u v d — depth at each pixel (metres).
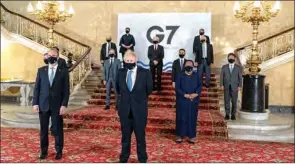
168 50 12.05
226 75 7.62
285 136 6.75
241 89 8.52
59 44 12.69
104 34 12.88
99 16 12.91
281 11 11.47
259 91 7.86
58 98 4.92
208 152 5.58
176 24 12.02
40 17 8.59
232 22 12.02
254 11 7.70
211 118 7.58
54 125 4.95
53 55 4.84
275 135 6.74
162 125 7.24
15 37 11.18
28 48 11.55
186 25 11.95
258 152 5.62
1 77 11.76
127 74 4.69
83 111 8.22
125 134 4.77
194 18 11.91
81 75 10.62
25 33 12.02
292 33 10.90
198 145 6.06
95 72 11.29
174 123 7.32
